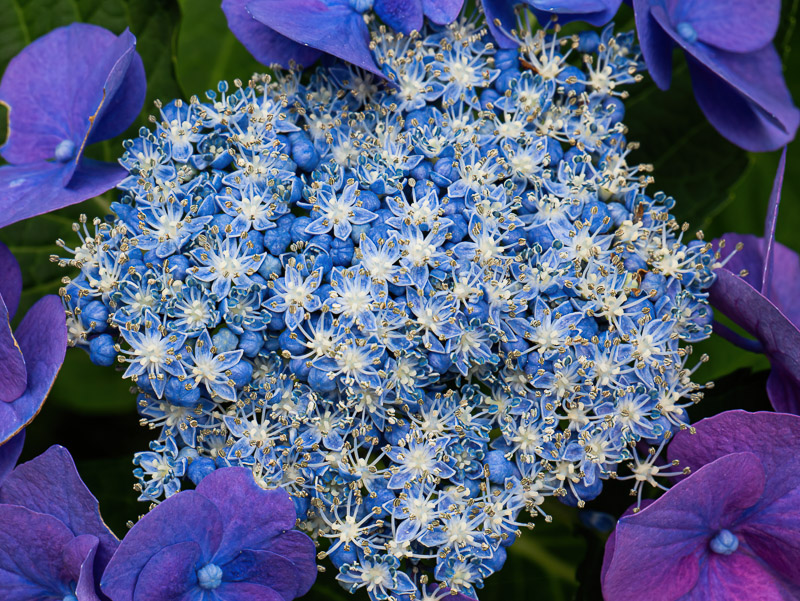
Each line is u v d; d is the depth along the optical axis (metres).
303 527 0.18
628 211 0.19
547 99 0.19
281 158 0.19
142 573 0.17
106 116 0.20
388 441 0.18
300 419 0.18
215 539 0.18
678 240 0.19
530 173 0.19
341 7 0.20
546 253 0.19
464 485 0.18
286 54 0.20
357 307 0.18
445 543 0.18
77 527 0.18
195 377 0.18
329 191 0.18
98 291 0.19
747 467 0.18
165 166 0.19
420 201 0.18
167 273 0.18
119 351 0.19
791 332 0.18
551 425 0.18
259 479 0.18
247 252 0.18
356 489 0.18
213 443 0.18
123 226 0.19
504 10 0.20
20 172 0.20
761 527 0.18
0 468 0.18
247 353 0.18
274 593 0.18
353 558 0.18
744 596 0.18
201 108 0.19
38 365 0.18
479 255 0.18
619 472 0.20
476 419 0.19
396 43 0.20
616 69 0.20
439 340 0.18
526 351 0.18
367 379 0.18
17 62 0.20
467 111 0.20
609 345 0.18
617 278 0.19
